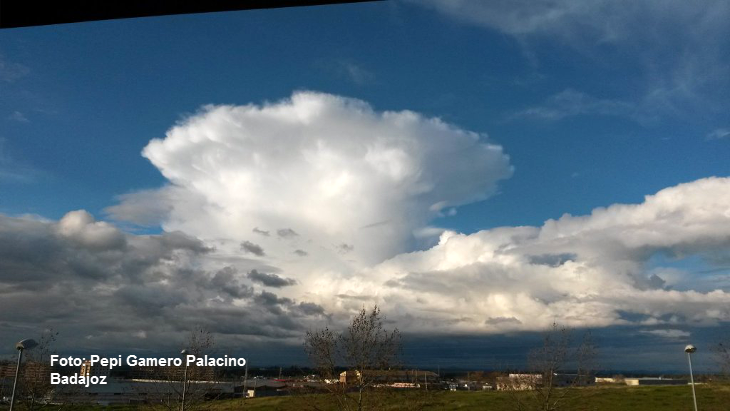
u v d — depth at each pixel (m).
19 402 39.06
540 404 45.66
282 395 58.78
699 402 53.34
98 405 48.94
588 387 51.84
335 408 37.78
